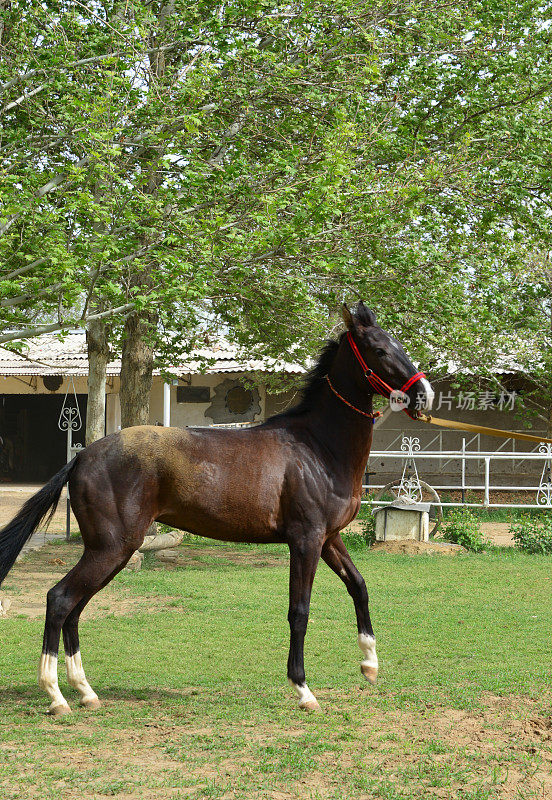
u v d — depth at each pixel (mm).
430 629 8938
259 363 24281
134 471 6008
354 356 6387
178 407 27203
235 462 6195
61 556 14453
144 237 11344
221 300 14680
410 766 4742
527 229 14930
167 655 7766
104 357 16453
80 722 5703
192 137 11266
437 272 12742
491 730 5445
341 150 10828
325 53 12383
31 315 13211
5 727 5594
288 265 12125
